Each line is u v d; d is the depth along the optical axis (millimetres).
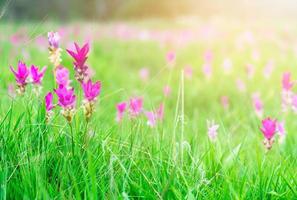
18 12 32781
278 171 2287
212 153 2348
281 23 15531
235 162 2312
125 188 2115
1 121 2297
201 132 3188
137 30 13445
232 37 10922
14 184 2051
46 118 2229
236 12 28781
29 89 2494
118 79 6031
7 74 3379
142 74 5566
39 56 6355
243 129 3521
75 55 2119
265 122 2311
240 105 4473
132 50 9312
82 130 2252
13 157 2131
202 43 9953
